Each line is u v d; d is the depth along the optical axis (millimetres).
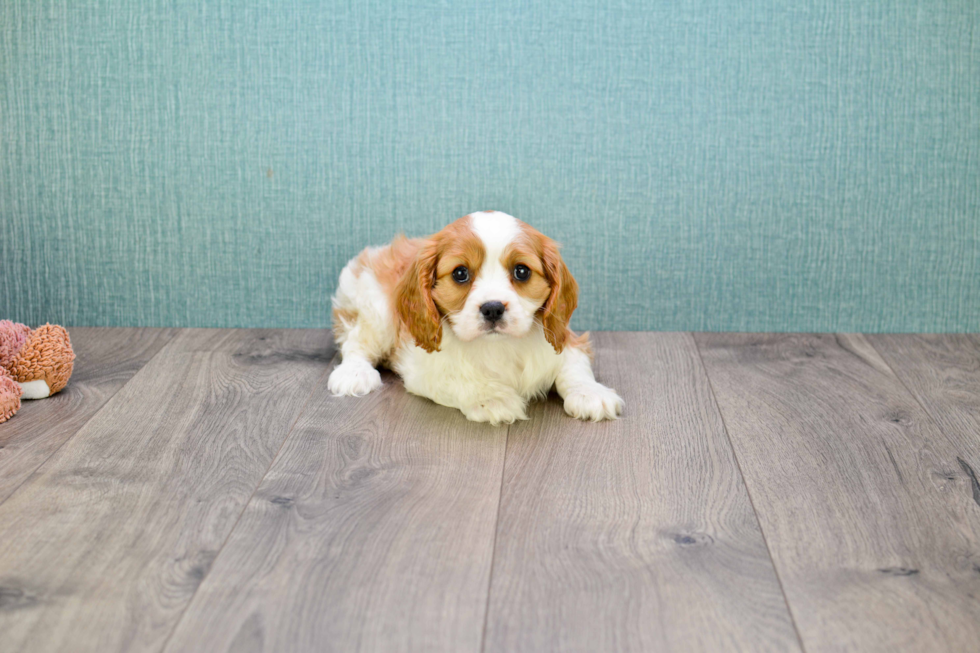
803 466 1390
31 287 2115
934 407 1640
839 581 1068
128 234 2084
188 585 1055
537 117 2010
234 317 2133
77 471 1359
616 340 2066
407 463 1398
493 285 1487
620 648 946
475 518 1220
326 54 1982
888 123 2000
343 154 2035
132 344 2014
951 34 1949
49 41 1974
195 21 1966
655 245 2080
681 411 1624
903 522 1211
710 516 1228
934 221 2053
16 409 1588
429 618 995
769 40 1964
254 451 1441
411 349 1710
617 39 1968
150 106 2008
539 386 1664
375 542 1153
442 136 2023
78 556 1115
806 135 2010
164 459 1407
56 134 2023
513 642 955
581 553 1130
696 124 2008
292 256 2100
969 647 945
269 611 1005
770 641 957
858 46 1962
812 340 2066
